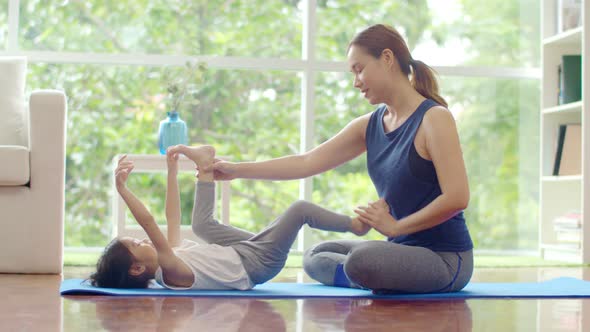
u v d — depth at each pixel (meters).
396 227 2.60
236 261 2.70
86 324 1.89
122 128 5.17
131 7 5.16
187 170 3.99
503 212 5.40
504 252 5.39
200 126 5.22
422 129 2.63
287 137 5.29
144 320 1.97
